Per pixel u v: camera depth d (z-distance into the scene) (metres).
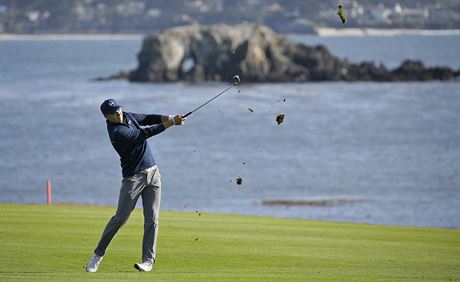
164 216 67.50
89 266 42.31
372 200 127.56
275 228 61.06
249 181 150.25
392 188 140.88
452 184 144.75
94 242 52.03
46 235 54.44
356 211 116.69
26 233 55.22
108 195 140.00
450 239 57.62
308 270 44.09
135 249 49.97
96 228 57.78
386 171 162.25
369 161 178.00
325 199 129.50
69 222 60.97
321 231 60.34
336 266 46.09
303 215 113.00
